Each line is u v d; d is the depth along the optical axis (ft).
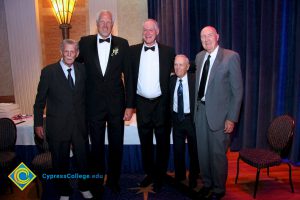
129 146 10.20
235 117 7.66
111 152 8.67
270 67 11.22
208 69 7.83
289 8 10.50
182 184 9.43
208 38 7.56
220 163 7.98
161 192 9.01
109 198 8.70
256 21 11.36
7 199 8.91
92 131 8.20
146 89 8.36
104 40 7.89
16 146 10.11
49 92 7.57
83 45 8.00
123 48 8.05
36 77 13.33
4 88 13.58
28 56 13.17
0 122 9.59
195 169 9.09
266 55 11.14
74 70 7.63
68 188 8.17
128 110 8.39
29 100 13.50
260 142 11.84
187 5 12.37
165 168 9.21
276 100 11.16
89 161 8.61
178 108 8.48
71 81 7.54
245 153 9.12
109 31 7.77
